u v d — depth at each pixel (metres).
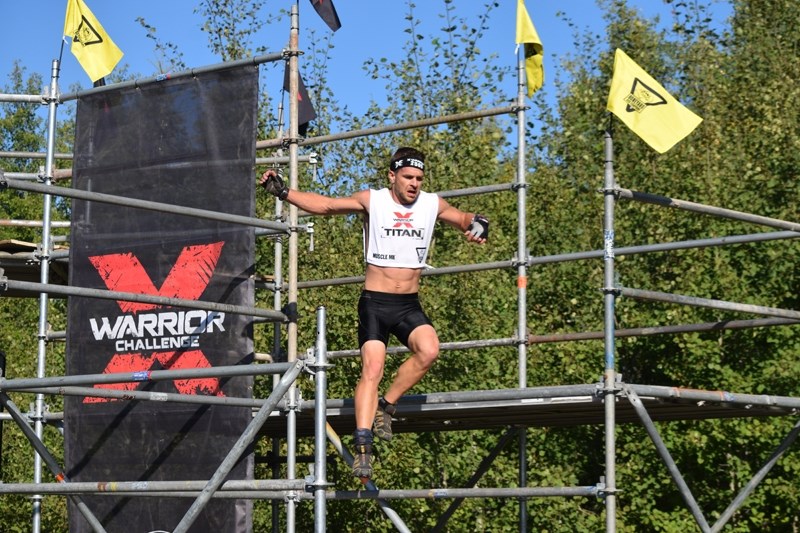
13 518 17.62
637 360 18.20
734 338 17.39
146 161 7.79
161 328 7.69
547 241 19.34
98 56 8.39
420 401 7.13
